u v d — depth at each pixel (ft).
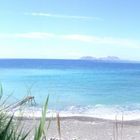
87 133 38.81
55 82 191.62
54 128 36.50
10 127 5.97
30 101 7.09
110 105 86.94
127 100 107.76
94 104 88.69
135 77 253.65
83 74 287.48
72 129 40.68
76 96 118.52
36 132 5.09
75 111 65.62
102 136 37.40
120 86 173.27
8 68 441.27
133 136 36.58
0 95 7.23
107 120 49.08
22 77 231.30
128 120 48.73
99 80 218.59
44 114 5.14
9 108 6.86
